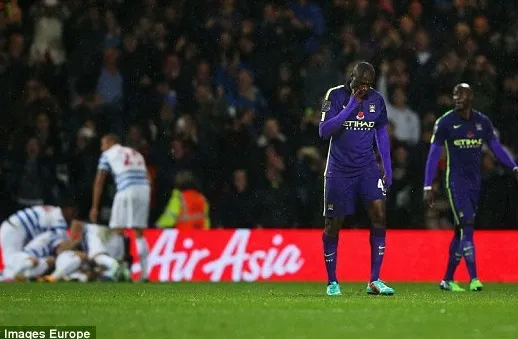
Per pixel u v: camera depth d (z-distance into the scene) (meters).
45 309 31.73
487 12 76.62
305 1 75.06
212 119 67.62
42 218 59.09
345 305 33.38
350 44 72.94
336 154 39.59
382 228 40.06
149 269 60.94
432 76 71.94
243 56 71.75
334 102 39.47
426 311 31.20
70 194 64.38
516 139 70.31
